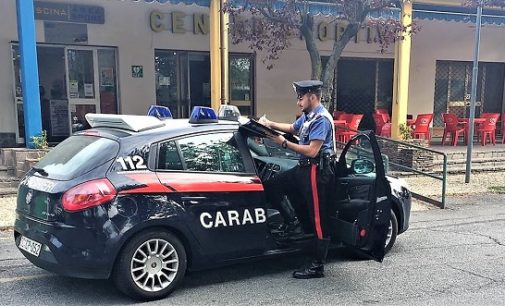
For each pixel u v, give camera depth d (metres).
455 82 15.22
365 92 14.33
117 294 4.20
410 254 5.48
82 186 3.81
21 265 4.92
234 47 12.49
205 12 12.04
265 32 8.09
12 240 5.79
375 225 4.41
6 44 10.43
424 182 9.90
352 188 4.71
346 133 11.27
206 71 12.43
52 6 10.64
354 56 13.80
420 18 10.59
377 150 4.37
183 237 4.18
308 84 4.54
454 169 10.73
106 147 4.05
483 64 15.54
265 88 13.02
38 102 8.11
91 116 4.61
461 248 5.73
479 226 6.79
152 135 4.18
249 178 4.50
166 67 12.08
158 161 4.13
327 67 7.88
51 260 3.82
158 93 12.09
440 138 14.70
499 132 15.34
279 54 13.01
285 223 4.93
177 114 12.31
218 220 4.27
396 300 4.18
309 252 4.83
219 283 4.52
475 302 4.16
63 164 4.12
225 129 4.54
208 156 4.38
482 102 15.70
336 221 4.73
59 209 3.79
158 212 3.98
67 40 10.91
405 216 5.54
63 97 11.18
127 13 11.37
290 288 4.42
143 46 11.62
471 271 4.93
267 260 5.12
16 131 10.74
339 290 4.39
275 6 7.68
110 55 11.47
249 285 4.48
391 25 8.23
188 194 4.13
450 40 14.74
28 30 7.87
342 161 4.73
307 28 7.79
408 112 14.64
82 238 3.76
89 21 11.04
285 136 5.03
